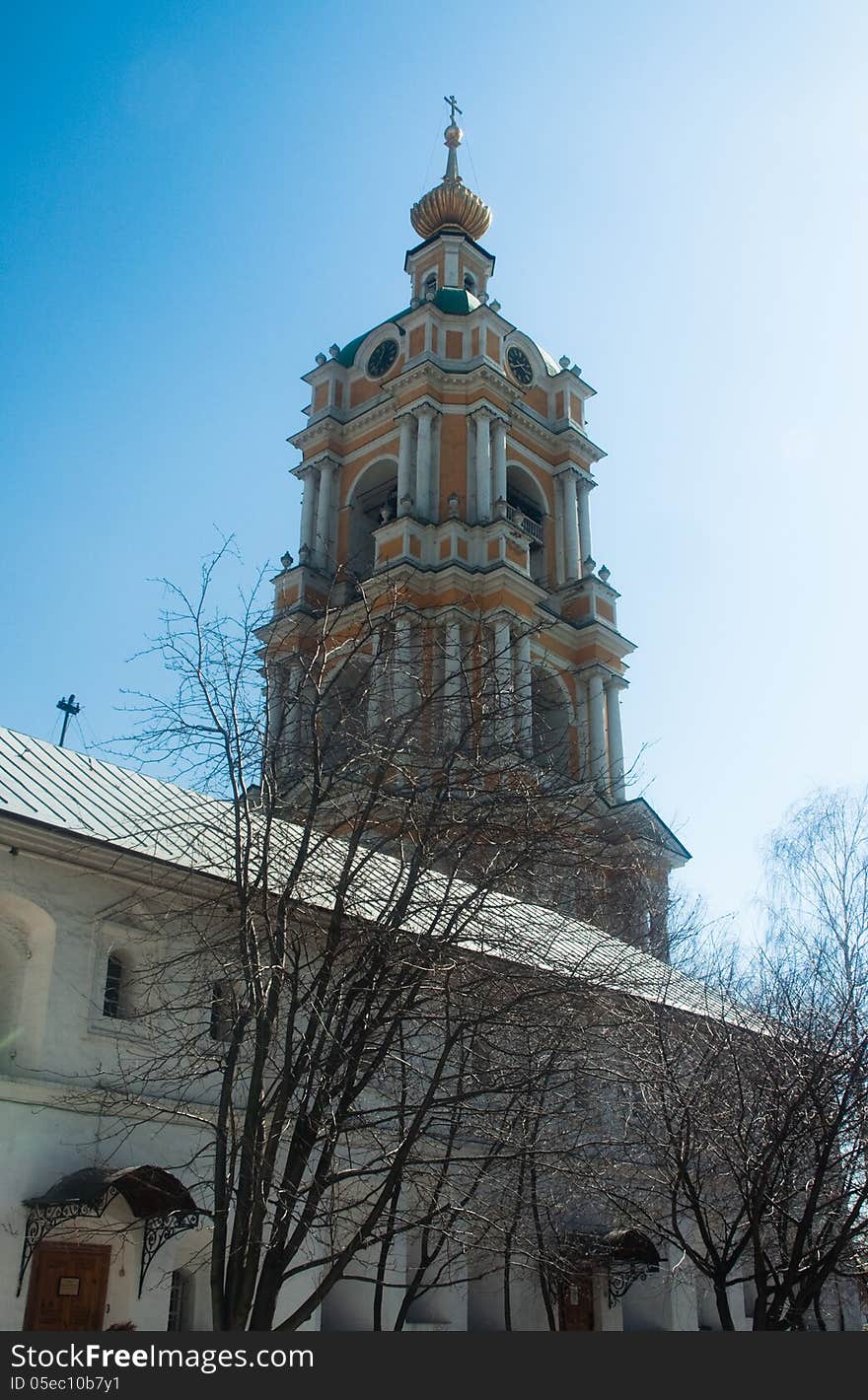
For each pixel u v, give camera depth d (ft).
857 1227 67.41
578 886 73.97
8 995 66.28
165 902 71.05
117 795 74.64
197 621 63.41
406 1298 64.95
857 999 75.00
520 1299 90.22
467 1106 60.03
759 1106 71.67
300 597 156.56
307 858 60.85
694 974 90.89
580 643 165.07
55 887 67.36
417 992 58.75
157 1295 65.51
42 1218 60.29
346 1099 55.52
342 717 66.59
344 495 170.50
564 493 176.35
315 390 179.52
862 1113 70.13
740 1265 92.07
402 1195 74.33
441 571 148.66
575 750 151.33
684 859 134.00
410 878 59.36
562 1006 63.46
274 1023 60.03
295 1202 55.31
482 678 69.15
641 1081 69.51
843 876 80.74
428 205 190.70
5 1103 61.36
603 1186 77.25
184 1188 61.98
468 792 64.54
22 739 76.54
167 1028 68.59
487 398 163.53
